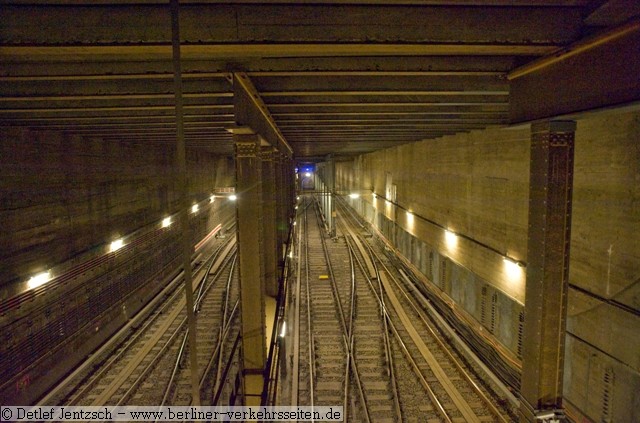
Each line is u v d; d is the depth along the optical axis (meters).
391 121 9.18
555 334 4.70
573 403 7.09
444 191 13.55
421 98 6.45
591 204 6.45
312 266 20.69
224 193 26.12
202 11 3.56
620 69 3.16
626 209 5.75
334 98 6.50
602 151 6.14
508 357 9.28
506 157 9.25
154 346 11.64
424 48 3.81
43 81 5.69
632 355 5.69
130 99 6.74
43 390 8.89
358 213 35.97
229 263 21.47
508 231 9.21
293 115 8.06
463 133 11.73
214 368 10.34
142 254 14.90
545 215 4.47
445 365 10.19
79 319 10.45
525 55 4.52
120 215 13.06
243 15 3.59
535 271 4.78
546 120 4.23
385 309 13.88
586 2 3.51
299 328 12.90
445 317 12.88
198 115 7.72
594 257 6.41
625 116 5.69
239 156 6.77
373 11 3.64
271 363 8.30
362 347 11.50
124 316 13.13
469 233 11.52
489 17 3.71
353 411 8.52
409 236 19.03
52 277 9.12
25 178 8.41
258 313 7.12
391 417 8.29
